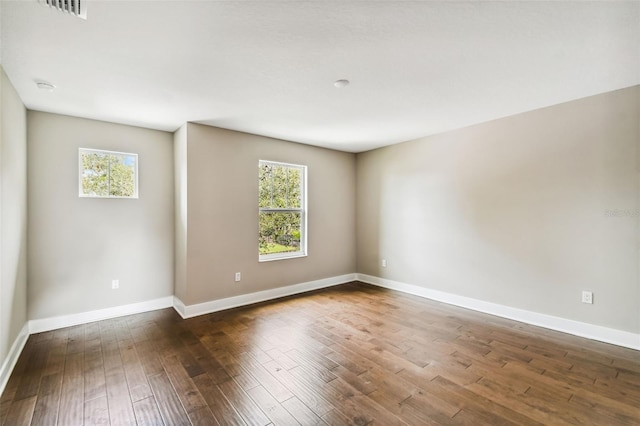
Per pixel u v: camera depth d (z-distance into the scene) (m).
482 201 3.66
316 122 3.59
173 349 2.69
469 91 2.72
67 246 3.22
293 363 2.43
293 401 1.94
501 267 3.49
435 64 2.23
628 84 2.60
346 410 1.85
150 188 3.76
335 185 5.11
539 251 3.20
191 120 3.46
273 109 3.12
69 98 2.76
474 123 3.67
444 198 4.06
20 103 2.71
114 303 3.50
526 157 3.28
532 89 2.68
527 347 2.70
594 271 2.85
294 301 4.13
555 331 3.05
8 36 1.79
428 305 3.93
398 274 4.70
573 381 2.15
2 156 2.16
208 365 2.40
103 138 3.45
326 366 2.38
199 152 3.63
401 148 4.61
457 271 3.92
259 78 2.41
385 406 1.89
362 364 2.41
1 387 2.05
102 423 1.75
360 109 3.15
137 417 1.80
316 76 2.39
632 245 2.65
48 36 1.80
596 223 2.84
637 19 1.71
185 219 3.54
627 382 2.13
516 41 1.94
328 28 1.78
